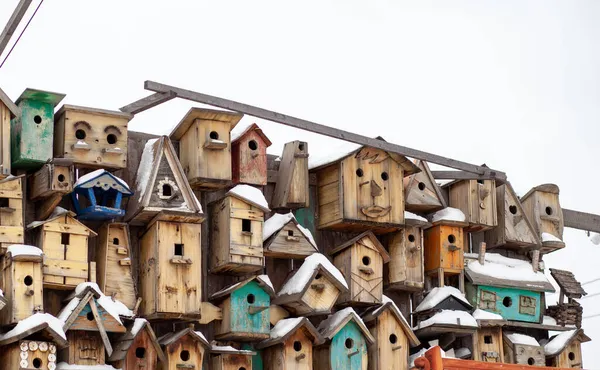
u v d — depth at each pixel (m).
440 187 15.58
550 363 15.48
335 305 14.27
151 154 13.15
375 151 14.38
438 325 14.43
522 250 15.90
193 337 12.71
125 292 12.64
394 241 14.68
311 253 13.84
